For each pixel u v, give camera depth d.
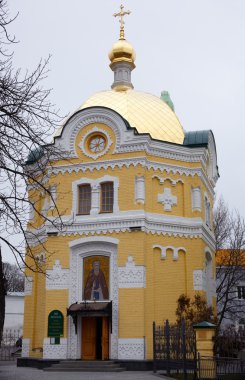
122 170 29.64
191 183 31.41
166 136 32.06
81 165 30.45
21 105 12.86
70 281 29.00
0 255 14.26
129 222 28.55
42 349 29.38
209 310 26.91
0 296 14.66
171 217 29.95
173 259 29.44
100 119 30.77
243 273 47.69
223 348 21.39
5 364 33.91
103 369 25.73
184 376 20.38
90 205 30.00
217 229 49.28
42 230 31.16
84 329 28.36
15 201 13.16
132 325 26.97
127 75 39.25
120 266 28.06
